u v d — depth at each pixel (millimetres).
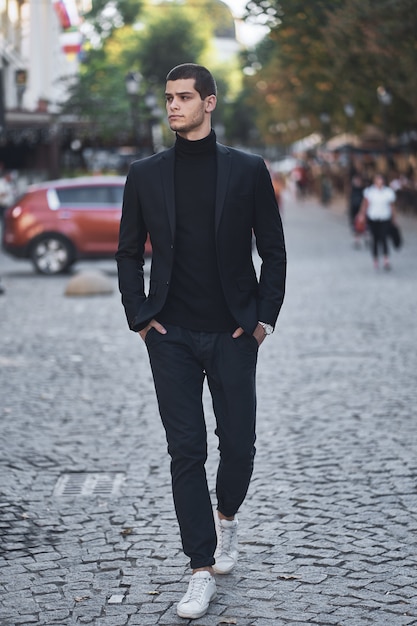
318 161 83938
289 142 94125
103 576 6094
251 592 5773
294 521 7012
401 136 54938
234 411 5781
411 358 13359
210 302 5695
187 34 84000
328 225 47062
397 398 10906
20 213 26219
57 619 5473
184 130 5527
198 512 5629
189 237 5660
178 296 5723
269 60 58750
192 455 5645
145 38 84188
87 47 75562
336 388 11516
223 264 5648
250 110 125000
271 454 8758
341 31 30891
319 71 39438
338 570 6086
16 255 26297
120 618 5461
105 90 53781
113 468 8461
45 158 51219
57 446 9188
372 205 25641
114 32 84500
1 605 5680
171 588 5859
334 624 5312
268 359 13508
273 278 5773
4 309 19312
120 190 26484
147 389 11734
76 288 21312
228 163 5645
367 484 7809
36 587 5938
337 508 7258
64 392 11625
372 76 35250
